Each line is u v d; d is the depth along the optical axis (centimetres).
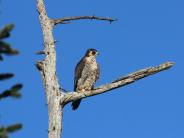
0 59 640
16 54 640
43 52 1650
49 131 1577
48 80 1612
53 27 1670
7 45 632
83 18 1688
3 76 643
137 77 1557
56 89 1603
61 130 1591
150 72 1544
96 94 1592
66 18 1677
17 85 646
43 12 1672
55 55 1639
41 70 1648
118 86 1572
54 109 1584
